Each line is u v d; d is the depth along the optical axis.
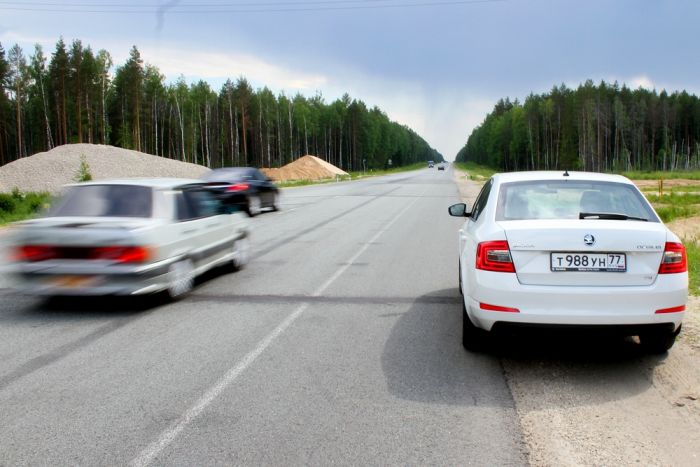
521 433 3.50
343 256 10.48
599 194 5.12
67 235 6.25
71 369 4.62
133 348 5.17
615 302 4.29
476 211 6.05
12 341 5.40
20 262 6.35
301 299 7.12
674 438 3.45
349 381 4.36
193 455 3.20
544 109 116.81
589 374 4.55
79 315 6.38
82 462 3.12
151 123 77.75
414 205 23.67
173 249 6.93
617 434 3.50
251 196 18.61
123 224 6.37
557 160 108.56
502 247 4.46
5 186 37.31
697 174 69.81
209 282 8.23
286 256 10.52
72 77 66.50
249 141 100.69
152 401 3.97
